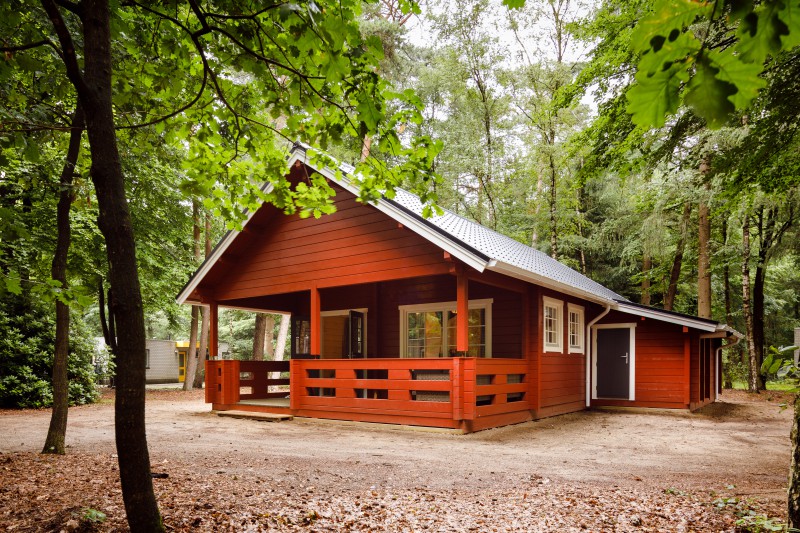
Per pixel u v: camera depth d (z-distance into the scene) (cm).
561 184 2258
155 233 1698
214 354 1322
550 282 1048
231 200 527
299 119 428
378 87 360
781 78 649
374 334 1412
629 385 1475
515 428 1052
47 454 681
